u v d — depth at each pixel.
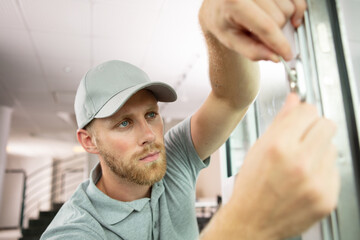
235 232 0.25
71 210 0.75
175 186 0.83
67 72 3.59
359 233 0.35
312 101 0.38
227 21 0.34
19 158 11.33
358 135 0.37
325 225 0.35
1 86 4.04
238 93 0.66
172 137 0.93
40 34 2.71
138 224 0.72
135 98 0.75
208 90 4.42
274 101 0.66
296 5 0.38
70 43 2.90
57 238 0.62
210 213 4.79
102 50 3.07
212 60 0.61
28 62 3.30
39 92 4.32
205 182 6.69
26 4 2.26
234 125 0.80
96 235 0.65
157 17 2.48
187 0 2.25
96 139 0.78
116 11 2.38
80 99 0.82
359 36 0.43
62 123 6.48
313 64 0.39
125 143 0.73
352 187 0.35
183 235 0.78
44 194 11.00
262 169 0.24
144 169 0.71
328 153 0.23
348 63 0.39
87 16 2.44
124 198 0.79
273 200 0.23
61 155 11.43
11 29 2.61
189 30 2.70
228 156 1.09
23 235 5.20
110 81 0.77
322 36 0.39
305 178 0.22
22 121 6.22
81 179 11.78
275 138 0.24
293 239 0.37
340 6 0.41
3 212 9.71
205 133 0.80
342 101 0.38
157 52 3.14
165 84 0.78
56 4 2.27
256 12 0.31
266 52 0.33
